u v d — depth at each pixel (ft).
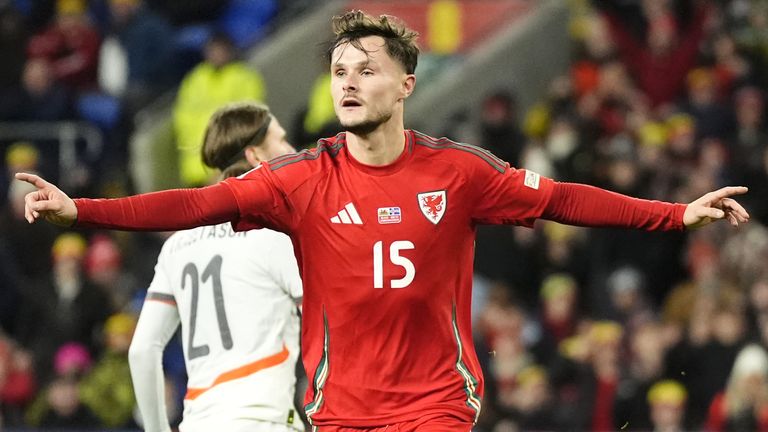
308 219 56.75
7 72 179.63
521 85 187.93
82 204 53.06
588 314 144.97
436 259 56.59
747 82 176.04
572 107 168.86
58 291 141.59
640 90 179.11
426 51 192.95
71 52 181.98
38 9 195.52
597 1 186.80
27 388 131.54
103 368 126.00
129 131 177.06
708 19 183.11
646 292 148.36
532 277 148.77
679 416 121.08
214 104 168.04
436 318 56.70
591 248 148.05
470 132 167.22
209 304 65.00
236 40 192.75
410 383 56.70
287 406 64.34
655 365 124.77
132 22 183.62
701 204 55.98
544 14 190.80
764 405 120.47
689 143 159.63
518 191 57.11
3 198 163.63
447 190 56.90
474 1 193.26
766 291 131.95
